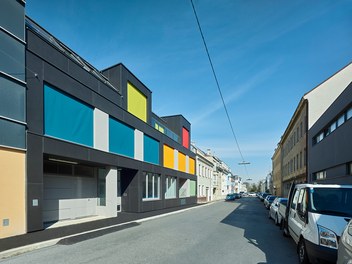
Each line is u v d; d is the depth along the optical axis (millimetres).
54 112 12727
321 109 26266
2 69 9844
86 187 17141
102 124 16297
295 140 34781
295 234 7762
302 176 29328
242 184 152875
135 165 20344
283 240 10312
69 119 13695
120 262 6914
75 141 14078
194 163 39000
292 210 8875
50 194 14398
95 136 15594
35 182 11062
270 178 89750
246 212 23469
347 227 4578
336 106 16516
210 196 52281
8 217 9844
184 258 7340
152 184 23969
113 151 17625
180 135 33625
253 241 9969
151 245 9008
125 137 19266
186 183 35125
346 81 26188
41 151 11539
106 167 17344
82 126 14656
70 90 13633
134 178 21000
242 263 6961
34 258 7324
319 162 21156
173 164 29578
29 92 11094
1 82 9781
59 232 10898
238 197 72062
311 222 6406
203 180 46062
